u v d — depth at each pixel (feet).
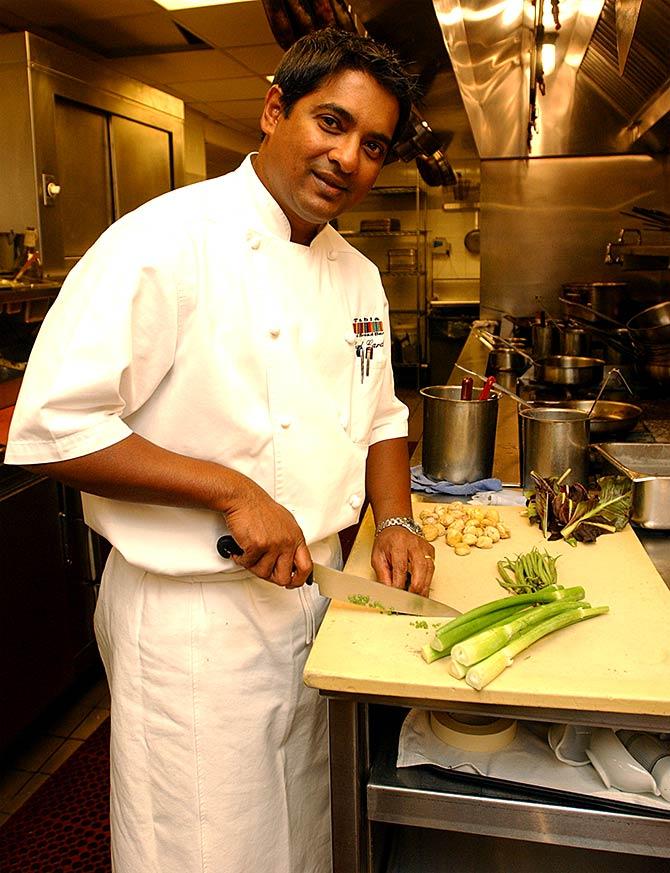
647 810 3.52
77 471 3.41
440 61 8.04
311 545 4.37
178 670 3.98
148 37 14.30
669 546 5.04
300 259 4.03
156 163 12.53
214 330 3.73
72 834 6.68
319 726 4.52
